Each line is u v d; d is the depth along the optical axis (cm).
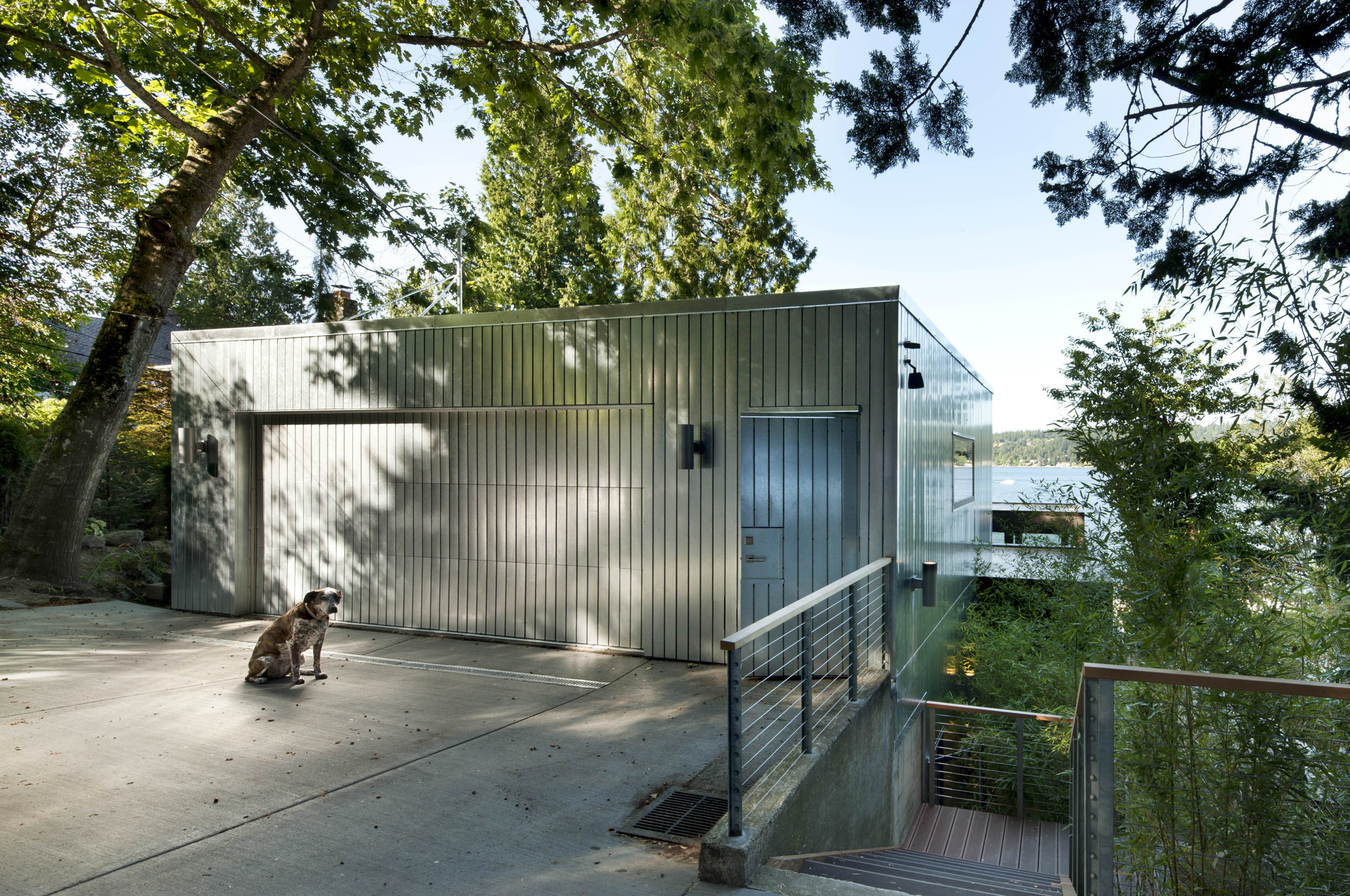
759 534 604
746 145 910
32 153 1220
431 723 466
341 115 1220
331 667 606
